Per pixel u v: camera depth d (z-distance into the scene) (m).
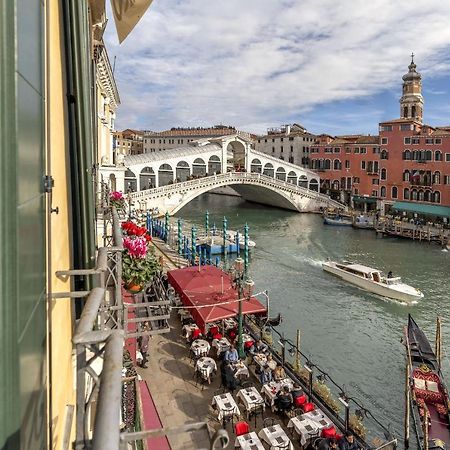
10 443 1.54
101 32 9.83
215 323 18.67
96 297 2.58
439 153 55.12
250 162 68.81
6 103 1.51
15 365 1.58
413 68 65.75
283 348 16.22
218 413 12.23
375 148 64.12
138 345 15.93
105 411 1.59
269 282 31.70
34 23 2.24
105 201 12.09
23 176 1.88
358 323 24.14
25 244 1.89
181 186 56.59
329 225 56.88
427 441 12.28
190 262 31.12
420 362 18.06
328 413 13.07
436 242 46.41
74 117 4.49
